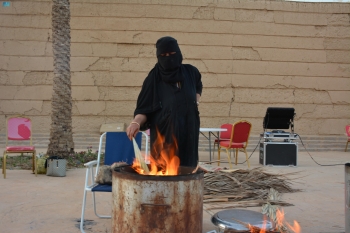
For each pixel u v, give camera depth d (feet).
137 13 43.57
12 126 22.90
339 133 45.14
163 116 10.09
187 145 10.16
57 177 21.50
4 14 42.47
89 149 31.76
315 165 28.91
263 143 28.37
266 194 16.72
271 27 45.01
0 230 11.82
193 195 7.83
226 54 44.37
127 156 13.39
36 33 42.57
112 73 43.14
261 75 44.70
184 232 7.72
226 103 44.14
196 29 44.16
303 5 45.42
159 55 9.92
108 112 42.91
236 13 44.65
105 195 16.98
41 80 42.34
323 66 45.42
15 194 16.85
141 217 7.61
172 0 43.93
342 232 11.93
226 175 17.69
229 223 8.97
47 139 39.91
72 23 42.96
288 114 28.25
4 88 42.01
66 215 13.61
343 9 45.78
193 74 10.72
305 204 15.67
